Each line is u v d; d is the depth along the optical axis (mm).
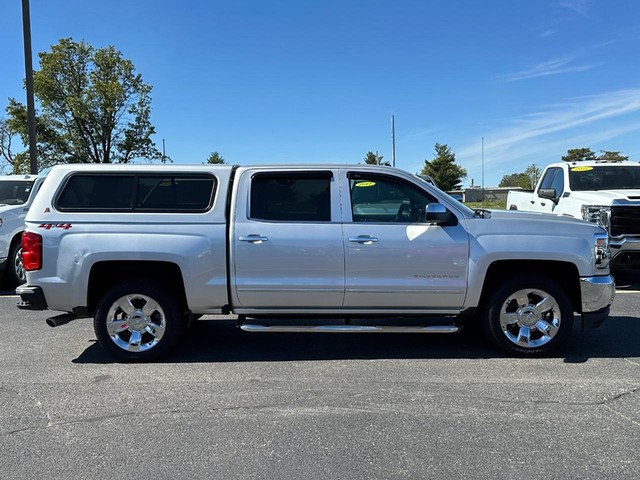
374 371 4898
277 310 5238
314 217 5152
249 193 5184
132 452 3393
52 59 34188
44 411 4047
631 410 3971
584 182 9797
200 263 5078
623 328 6289
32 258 5062
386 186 5227
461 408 4039
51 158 35594
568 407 4035
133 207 5164
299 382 4633
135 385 4594
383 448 3420
